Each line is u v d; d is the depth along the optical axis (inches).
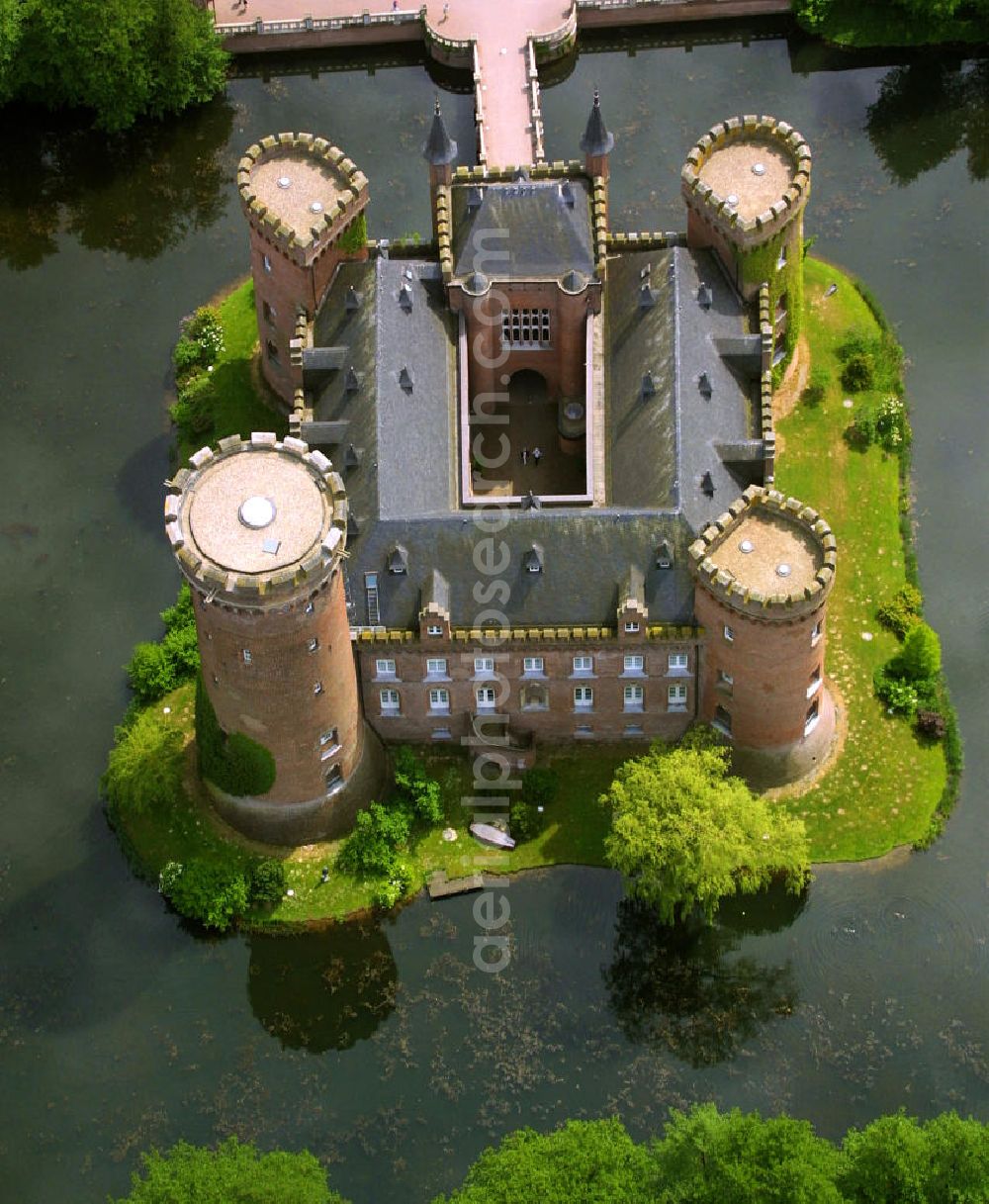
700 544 5098.4
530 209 5812.0
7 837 5536.4
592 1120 4968.0
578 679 5349.4
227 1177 4483.3
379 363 5541.3
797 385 6304.1
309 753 5167.3
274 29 7194.9
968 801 5506.9
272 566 4670.3
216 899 5285.4
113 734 5713.6
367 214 6845.5
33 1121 5054.1
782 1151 4480.8
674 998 5201.8
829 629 5792.3
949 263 6673.2
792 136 5816.9
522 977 5236.2
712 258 5876.0
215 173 7022.6
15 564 6063.0
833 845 5418.3
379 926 5324.8
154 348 6565.0
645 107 7126.0
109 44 6742.1
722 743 5462.6
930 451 6200.8
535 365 5999.0
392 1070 5108.3
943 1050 5103.3
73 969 5300.2
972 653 5787.4
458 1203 4434.1
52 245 6860.2
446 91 7214.6
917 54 7224.4
